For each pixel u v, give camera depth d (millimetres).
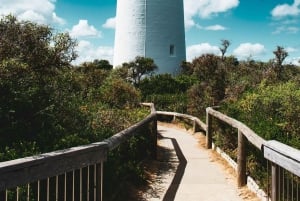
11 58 6320
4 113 5984
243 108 10148
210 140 11570
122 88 15961
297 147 6781
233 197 6645
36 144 5922
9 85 6230
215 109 12070
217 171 8594
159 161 9828
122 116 10969
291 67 15461
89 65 16672
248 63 20469
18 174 3254
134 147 8305
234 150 8992
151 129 10211
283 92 9469
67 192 5297
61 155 3734
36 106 6617
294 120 7738
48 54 6844
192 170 8742
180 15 35875
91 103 12109
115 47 36781
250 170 7172
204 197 6672
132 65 30172
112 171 6273
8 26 6543
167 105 24156
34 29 6773
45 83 7188
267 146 4633
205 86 19469
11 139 6004
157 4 34375
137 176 7305
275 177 4508
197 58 22828
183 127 18641
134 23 34531
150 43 34375
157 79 28281
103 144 4477
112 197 6047
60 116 7316
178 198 6621
